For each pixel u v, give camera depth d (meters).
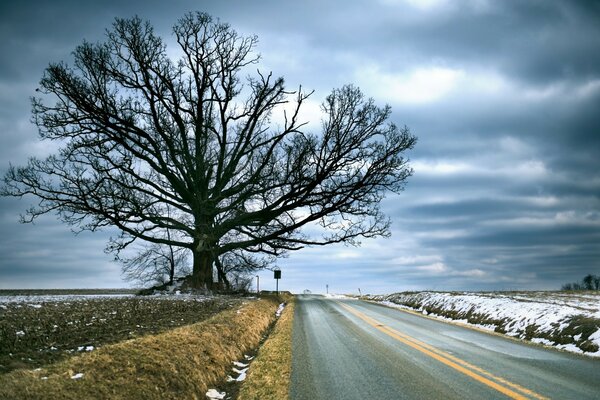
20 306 17.22
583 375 9.48
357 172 38.06
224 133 40.19
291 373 10.05
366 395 8.17
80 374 6.83
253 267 45.53
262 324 19.41
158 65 37.88
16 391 5.73
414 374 9.73
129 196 36.88
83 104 35.06
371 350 12.95
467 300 24.44
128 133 38.16
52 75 34.34
